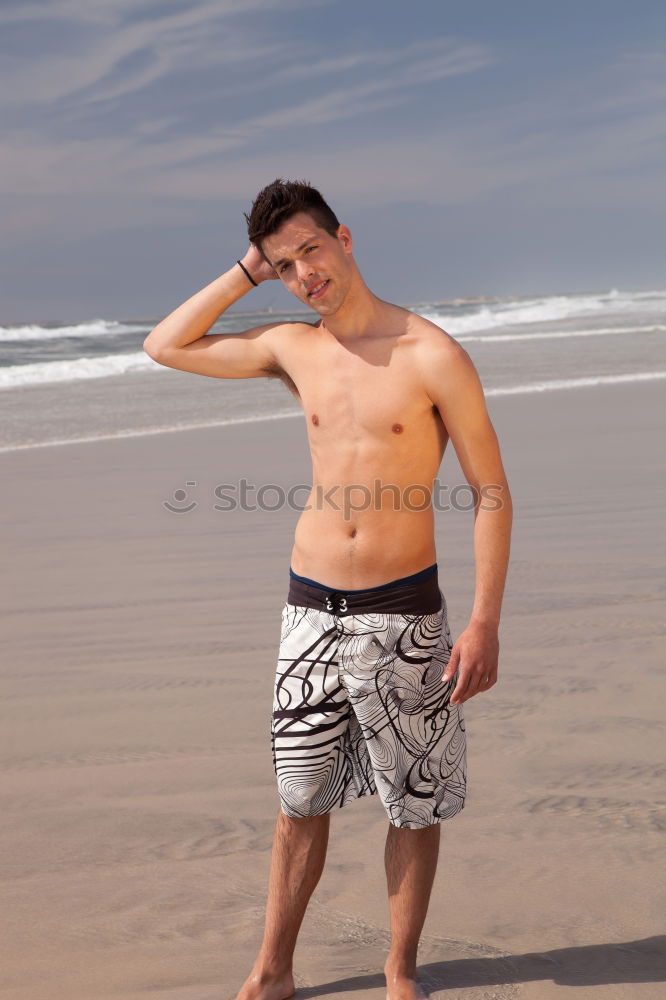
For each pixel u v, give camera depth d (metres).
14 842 3.72
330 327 2.99
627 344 27.33
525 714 4.64
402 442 2.86
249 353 3.17
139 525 8.80
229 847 3.68
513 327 39.25
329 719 2.91
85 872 3.53
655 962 2.96
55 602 6.61
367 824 3.84
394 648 2.85
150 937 3.16
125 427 14.94
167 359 3.27
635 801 3.86
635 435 12.66
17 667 5.43
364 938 3.16
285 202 2.84
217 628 6.01
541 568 6.99
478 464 2.88
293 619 2.95
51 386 21.34
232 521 8.91
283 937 2.91
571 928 3.13
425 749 2.91
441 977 2.93
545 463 10.92
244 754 4.39
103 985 2.93
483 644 2.81
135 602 6.57
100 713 4.82
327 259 2.85
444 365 2.82
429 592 2.90
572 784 4.00
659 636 5.59
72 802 4.01
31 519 9.10
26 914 3.28
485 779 4.06
